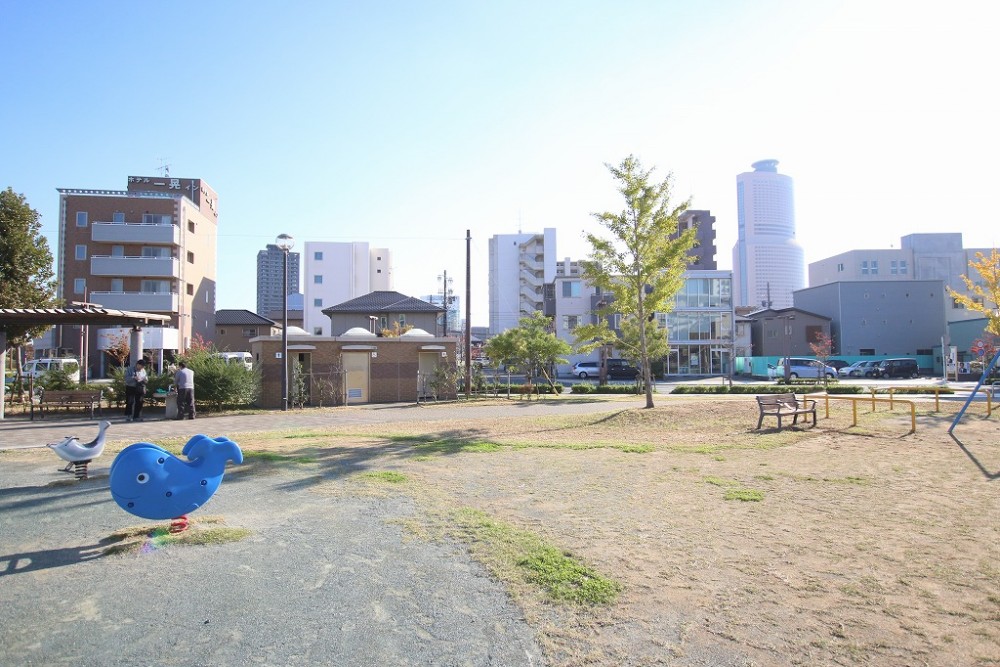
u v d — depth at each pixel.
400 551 5.15
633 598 4.18
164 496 5.32
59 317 16.75
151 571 4.72
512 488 7.48
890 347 54.72
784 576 4.59
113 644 3.56
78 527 5.91
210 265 54.06
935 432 11.33
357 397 24.48
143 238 44.16
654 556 5.01
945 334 54.88
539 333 29.33
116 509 6.58
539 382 34.59
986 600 4.14
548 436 12.43
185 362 19.64
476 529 5.73
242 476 8.25
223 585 4.44
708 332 53.19
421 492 7.28
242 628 3.76
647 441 11.48
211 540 5.43
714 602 4.12
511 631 3.72
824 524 5.91
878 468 8.48
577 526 5.86
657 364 51.31
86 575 4.64
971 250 73.44
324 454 10.06
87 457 7.45
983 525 5.82
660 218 16.95
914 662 3.35
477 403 23.16
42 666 3.31
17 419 16.73
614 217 17.06
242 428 14.57
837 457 9.37
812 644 3.55
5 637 3.65
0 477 8.42
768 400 12.72
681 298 53.28
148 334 24.77
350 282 71.31
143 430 14.16
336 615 3.94
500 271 81.81
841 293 55.22
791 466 8.74
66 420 16.50
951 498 6.84
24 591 4.34
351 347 24.16
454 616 3.92
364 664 3.34
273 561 4.93
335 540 5.45
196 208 49.50
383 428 14.27
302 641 3.60
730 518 6.13
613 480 7.93
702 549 5.19
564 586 4.36
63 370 25.61
